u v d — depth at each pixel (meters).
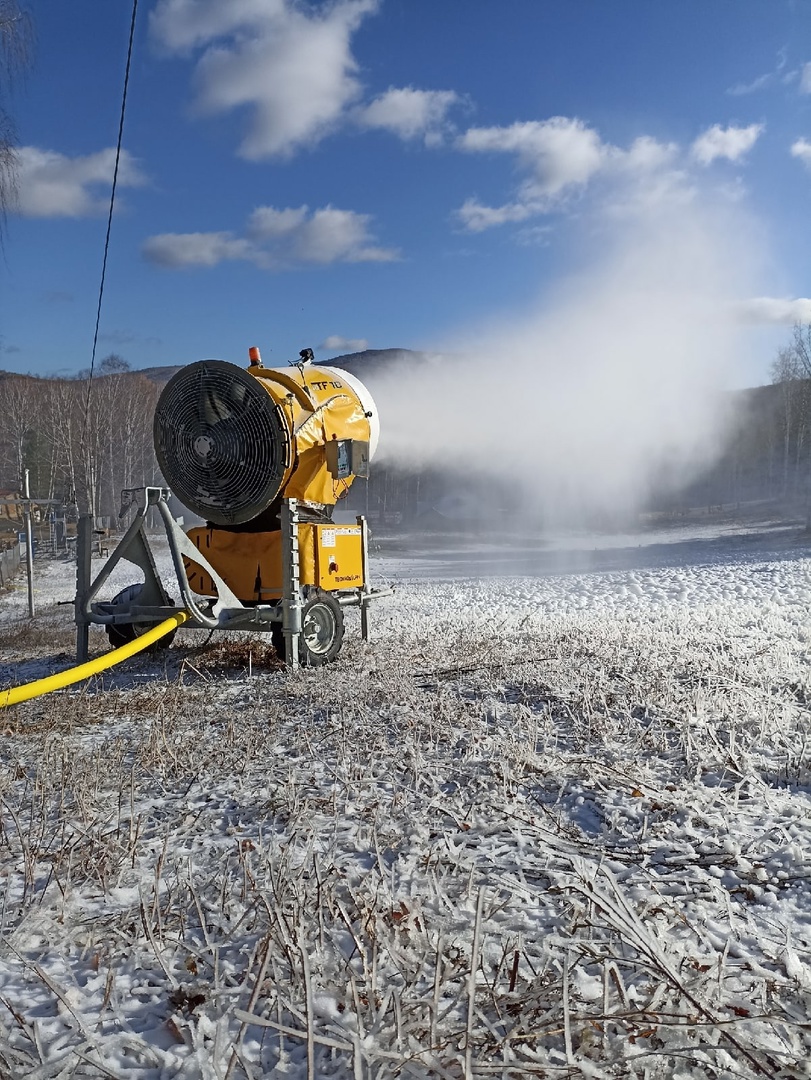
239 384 8.30
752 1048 1.96
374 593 10.02
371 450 9.70
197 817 3.98
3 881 3.30
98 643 11.98
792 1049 2.02
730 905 2.74
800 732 4.73
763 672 6.38
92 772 4.62
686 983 2.19
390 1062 1.93
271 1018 2.21
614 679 6.54
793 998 2.22
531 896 2.87
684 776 4.22
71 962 2.66
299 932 2.31
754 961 2.39
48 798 4.34
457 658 7.96
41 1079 2.00
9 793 4.49
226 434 8.38
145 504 8.28
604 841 3.46
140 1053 2.12
